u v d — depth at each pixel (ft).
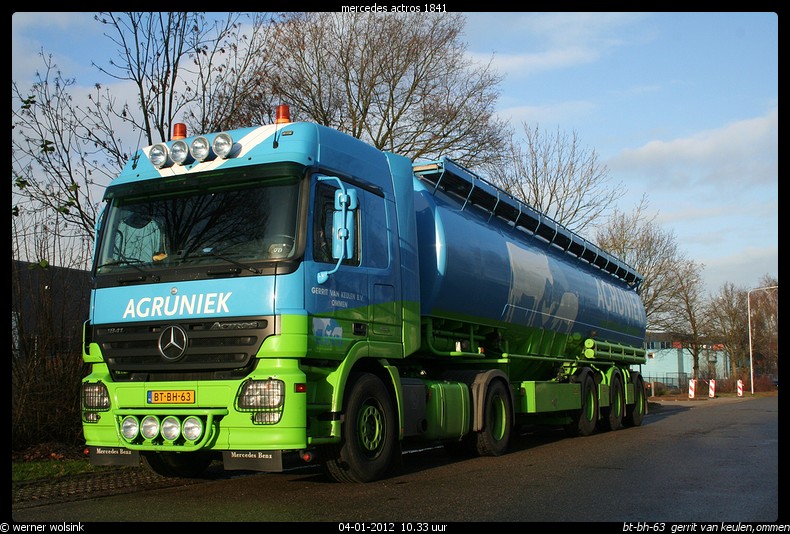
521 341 42.80
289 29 73.36
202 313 24.07
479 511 21.26
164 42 41.75
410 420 29.07
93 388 25.58
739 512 21.34
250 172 25.16
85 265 37.35
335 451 25.43
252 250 24.21
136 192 26.63
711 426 58.59
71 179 38.37
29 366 33.96
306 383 23.59
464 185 37.81
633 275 67.21
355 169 27.68
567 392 45.93
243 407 23.04
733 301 238.48
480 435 34.86
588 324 52.65
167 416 23.77
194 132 43.75
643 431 53.93
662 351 259.19
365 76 83.46
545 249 48.26
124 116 41.06
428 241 32.94
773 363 269.64
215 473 29.78
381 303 27.73
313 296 24.09
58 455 32.58
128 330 25.18
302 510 21.45
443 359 35.70
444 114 84.79
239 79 45.57
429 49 85.10
